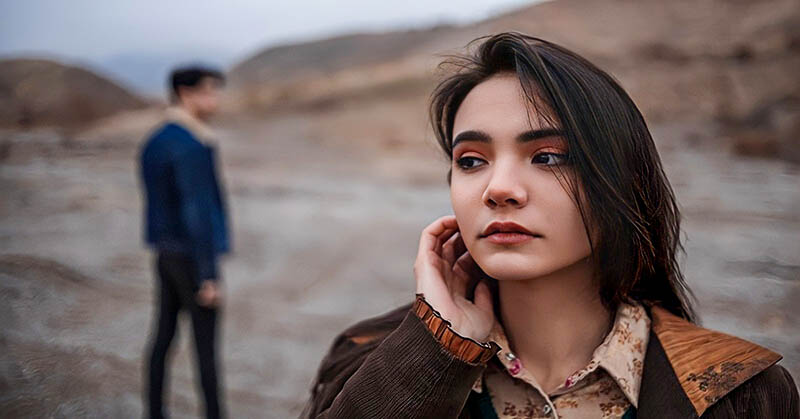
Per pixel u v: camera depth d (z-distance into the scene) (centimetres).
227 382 433
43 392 362
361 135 2562
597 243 106
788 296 500
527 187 104
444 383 102
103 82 2969
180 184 349
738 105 2217
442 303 113
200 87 362
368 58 5669
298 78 5700
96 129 2147
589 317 112
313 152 2131
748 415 102
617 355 108
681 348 108
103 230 796
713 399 102
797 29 2806
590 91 106
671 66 2702
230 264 761
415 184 1541
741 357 105
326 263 771
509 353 111
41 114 2223
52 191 999
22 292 523
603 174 104
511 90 108
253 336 516
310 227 997
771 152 1496
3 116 1973
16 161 1234
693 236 725
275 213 1102
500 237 105
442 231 122
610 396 109
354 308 597
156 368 361
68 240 735
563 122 103
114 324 490
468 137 108
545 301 111
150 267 667
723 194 998
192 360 473
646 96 2372
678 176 1170
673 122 2145
